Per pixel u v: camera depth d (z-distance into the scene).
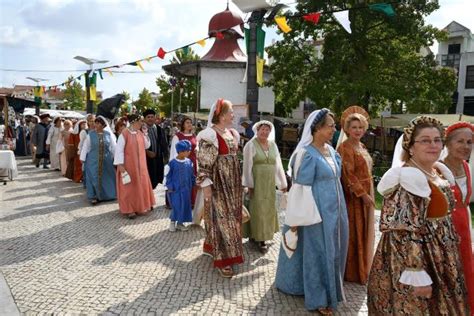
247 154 5.09
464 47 33.03
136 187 6.82
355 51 18.27
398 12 16.97
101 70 12.37
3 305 3.52
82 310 3.46
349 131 4.10
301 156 3.45
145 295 3.78
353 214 4.08
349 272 4.15
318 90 17.83
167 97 30.80
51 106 46.62
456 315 2.54
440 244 2.58
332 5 17.30
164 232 5.97
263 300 3.72
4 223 6.27
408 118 18.67
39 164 14.08
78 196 8.65
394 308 2.62
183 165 6.02
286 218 3.43
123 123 8.73
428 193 2.49
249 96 8.28
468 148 2.94
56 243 5.30
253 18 7.78
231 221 4.36
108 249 5.11
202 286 4.03
